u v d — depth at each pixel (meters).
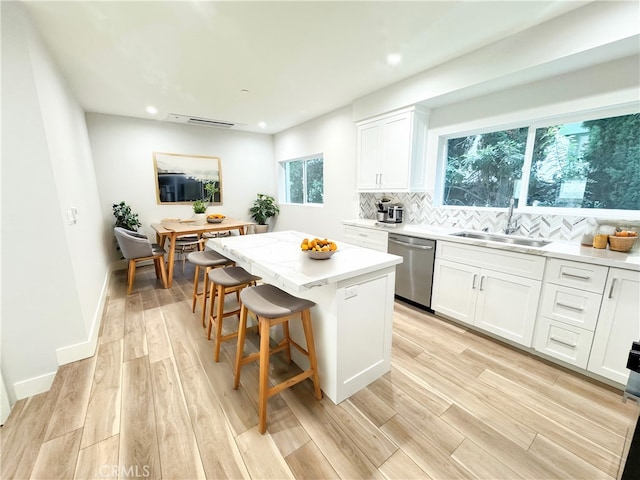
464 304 2.53
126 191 4.47
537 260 2.04
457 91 2.58
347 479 1.24
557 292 1.97
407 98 2.96
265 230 5.83
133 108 3.91
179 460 1.33
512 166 2.73
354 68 2.70
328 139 4.36
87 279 2.41
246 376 1.93
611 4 1.69
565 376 1.92
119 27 1.99
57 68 2.43
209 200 5.23
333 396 1.68
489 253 2.30
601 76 2.02
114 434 1.46
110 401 1.69
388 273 1.82
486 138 2.91
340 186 4.30
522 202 2.66
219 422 1.54
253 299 1.63
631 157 2.07
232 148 5.44
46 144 1.79
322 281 1.41
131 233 3.71
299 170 5.55
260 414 1.47
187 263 4.89
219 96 3.46
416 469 1.29
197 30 2.04
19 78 1.69
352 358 1.71
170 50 2.32
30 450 1.38
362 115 3.52
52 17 1.84
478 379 1.90
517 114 2.48
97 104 3.69
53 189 1.84
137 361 2.08
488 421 1.55
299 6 1.79
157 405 1.66
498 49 2.22
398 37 2.16
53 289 1.90
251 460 1.33
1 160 1.67
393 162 3.24
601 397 1.73
